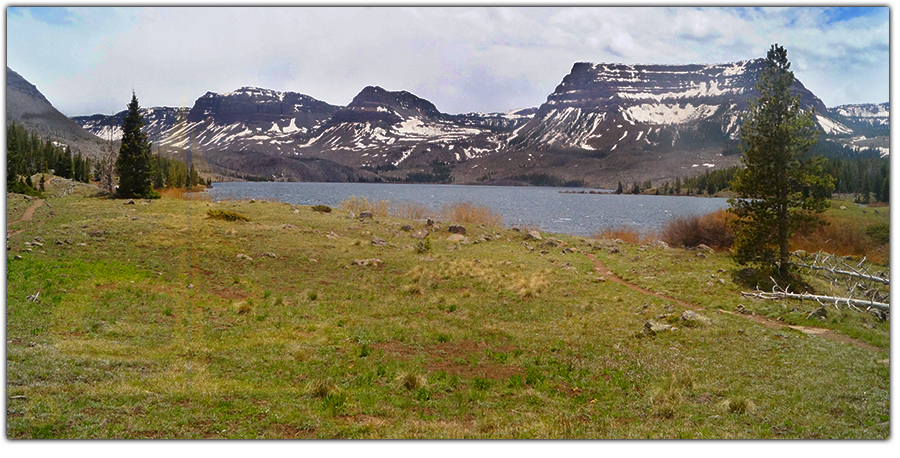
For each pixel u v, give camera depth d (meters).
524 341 16.92
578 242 43.19
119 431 8.59
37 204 44.06
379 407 10.75
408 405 11.12
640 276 30.41
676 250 41.41
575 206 148.50
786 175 31.19
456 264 31.16
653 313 21.55
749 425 10.48
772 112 31.34
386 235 40.44
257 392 10.97
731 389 12.58
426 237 38.38
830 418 10.73
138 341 13.65
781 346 16.78
